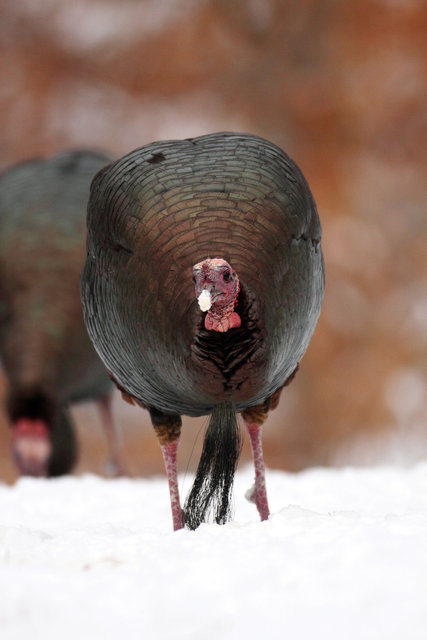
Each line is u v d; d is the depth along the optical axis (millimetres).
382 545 11969
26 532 14828
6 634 10195
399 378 55938
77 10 62906
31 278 27750
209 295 13500
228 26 63562
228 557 12195
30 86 62031
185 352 14312
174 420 16641
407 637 9578
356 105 61750
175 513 16422
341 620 10000
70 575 11969
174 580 11508
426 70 62000
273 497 20000
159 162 16062
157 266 15008
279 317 14930
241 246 14883
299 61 63219
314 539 12680
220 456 14469
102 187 16484
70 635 10109
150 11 63250
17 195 28656
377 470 23719
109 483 23422
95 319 16812
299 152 62031
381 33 62750
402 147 61750
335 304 57000
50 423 27797
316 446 54906
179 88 63031
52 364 27562
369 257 58188
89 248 16969
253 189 15516
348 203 60125
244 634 9891
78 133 62125
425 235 59250
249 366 14047
